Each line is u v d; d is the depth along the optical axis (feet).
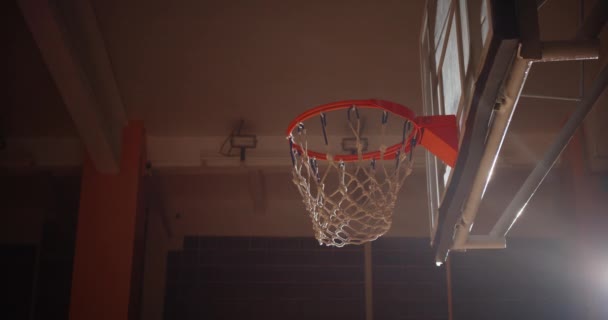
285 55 16.17
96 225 17.94
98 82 16.62
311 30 15.34
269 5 14.61
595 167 18.04
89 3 14.69
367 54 16.08
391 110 9.82
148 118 18.70
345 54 16.10
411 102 17.92
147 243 21.54
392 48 15.84
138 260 18.28
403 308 20.68
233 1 14.49
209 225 21.75
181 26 15.24
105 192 18.20
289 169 19.69
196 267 21.29
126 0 14.52
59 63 14.69
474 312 20.44
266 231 21.65
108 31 15.48
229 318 20.75
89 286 17.46
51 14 13.48
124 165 18.39
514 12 6.05
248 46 15.87
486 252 20.98
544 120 18.61
